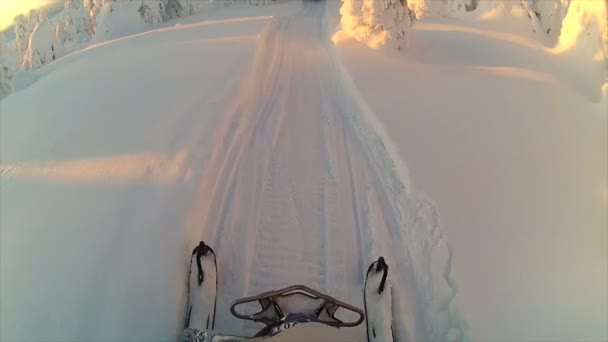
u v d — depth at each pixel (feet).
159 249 14.26
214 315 12.41
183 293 12.96
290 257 14.97
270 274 14.25
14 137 21.94
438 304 13.03
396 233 15.93
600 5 31.35
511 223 15.98
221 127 22.34
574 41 34.12
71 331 11.62
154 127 22.09
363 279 14.14
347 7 40.86
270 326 10.00
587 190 17.79
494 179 18.42
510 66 33.88
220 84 28.53
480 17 55.16
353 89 28.09
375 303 12.43
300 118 25.29
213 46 39.81
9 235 14.80
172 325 11.98
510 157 20.10
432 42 42.80
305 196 18.08
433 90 27.61
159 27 63.57
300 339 8.87
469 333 11.98
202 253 13.33
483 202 16.96
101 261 13.75
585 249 14.83
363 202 17.74
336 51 38.17
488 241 15.11
